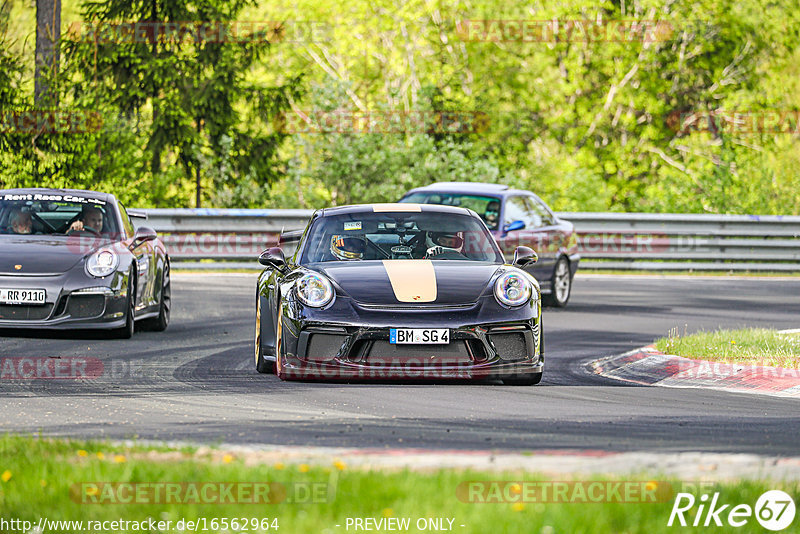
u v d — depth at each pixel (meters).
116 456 15.24
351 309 23.75
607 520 12.23
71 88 65.88
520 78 98.75
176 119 79.81
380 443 18.03
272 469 14.38
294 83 84.12
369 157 74.81
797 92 100.50
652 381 27.62
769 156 87.75
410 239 27.11
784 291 53.25
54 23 66.44
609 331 37.47
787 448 17.94
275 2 104.88
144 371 27.05
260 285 27.34
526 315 24.28
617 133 102.62
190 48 83.81
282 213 58.50
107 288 32.19
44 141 64.50
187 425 19.80
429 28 98.44
